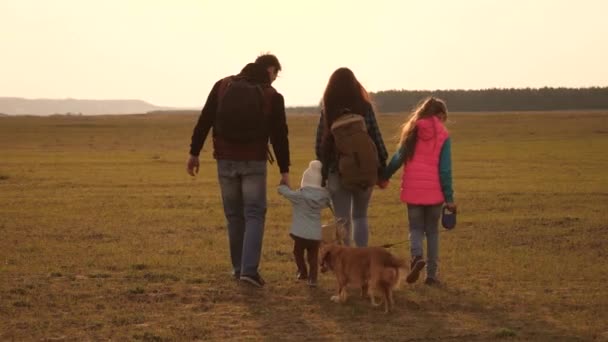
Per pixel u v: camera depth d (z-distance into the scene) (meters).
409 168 15.41
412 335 11.97
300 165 50.53
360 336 11.91
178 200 30.58
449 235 21.70
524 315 13.09
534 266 17.14
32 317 12.83
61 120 152.12
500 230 22.58
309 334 12.03
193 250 19.20
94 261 17.55
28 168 47.56
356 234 15.32
